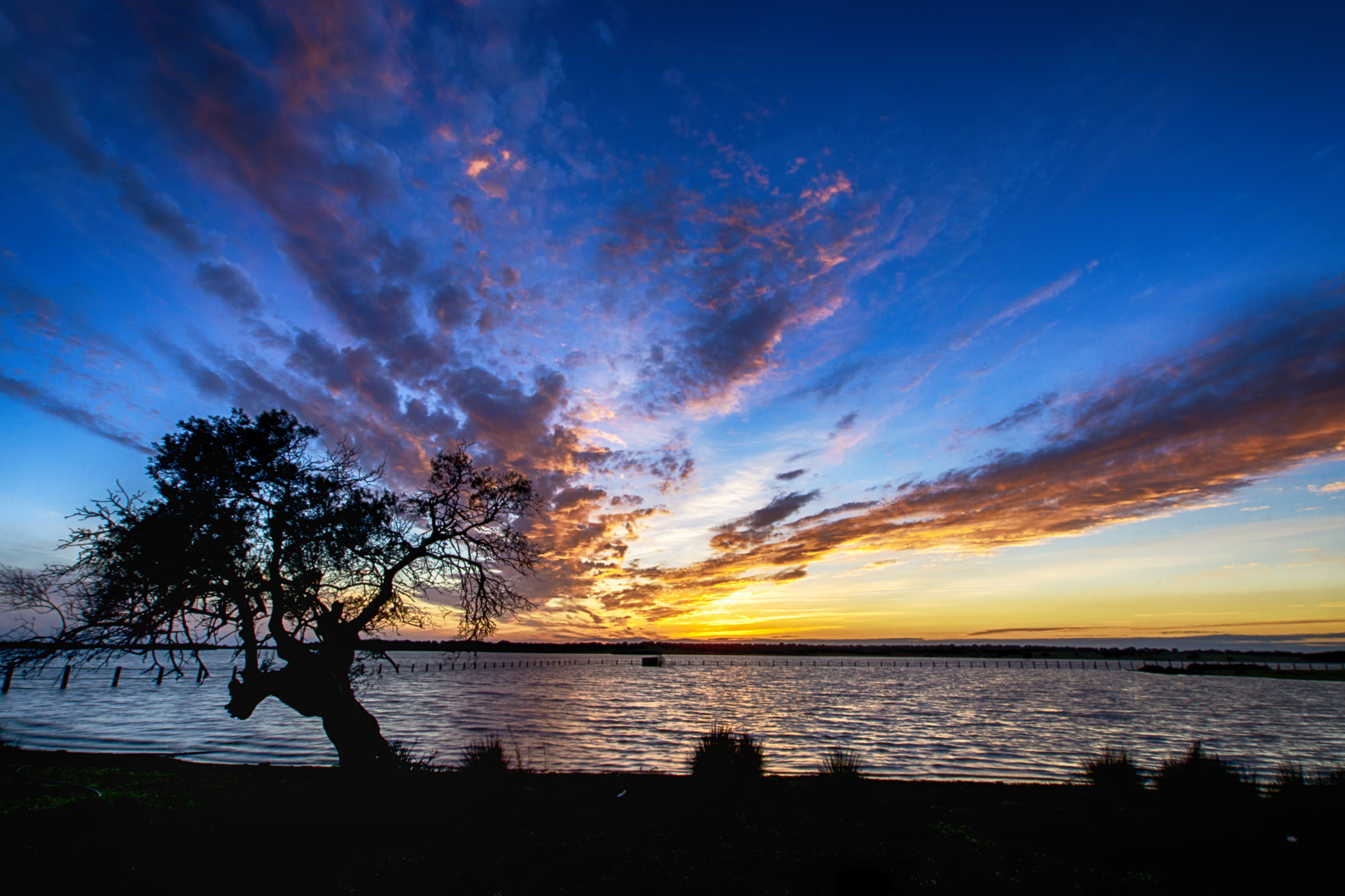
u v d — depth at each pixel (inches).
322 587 617.3
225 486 571.8
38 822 442.9
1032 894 335.0
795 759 1031.6
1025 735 1374.3
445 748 1104.8
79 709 1753.2
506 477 691.4
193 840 422.3
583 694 2844.5
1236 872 362.9
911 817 475.5
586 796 551.8
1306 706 2288.4
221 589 553.9
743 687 3558.1
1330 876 356.8
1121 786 549.0
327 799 537.0
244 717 571.8
